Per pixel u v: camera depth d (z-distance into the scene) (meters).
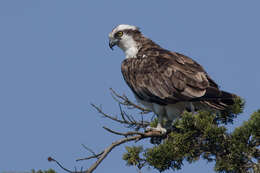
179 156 10.66
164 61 14.67
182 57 14.97
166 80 14.17
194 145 10.97
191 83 13.62
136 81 14.97
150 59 15.05
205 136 10.62
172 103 14.02
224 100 12.94
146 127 14.59
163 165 10.69
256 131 10.36
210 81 13.98
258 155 10.64
